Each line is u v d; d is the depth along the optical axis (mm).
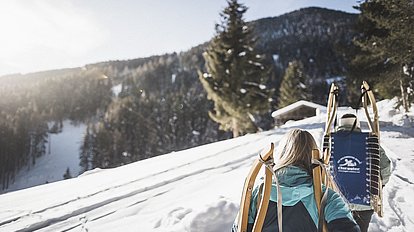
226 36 24141
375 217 3992
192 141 105250
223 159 9133
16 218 5090
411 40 12680
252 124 24031
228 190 5582
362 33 20234
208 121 111688
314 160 1538
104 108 192250
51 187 7465
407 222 3830
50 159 141500
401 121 14695
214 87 23594
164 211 4875
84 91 196875
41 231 4531
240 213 1569
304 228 1389
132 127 111625
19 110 164750
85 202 5766
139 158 99625
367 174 2691
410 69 15500
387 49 14023
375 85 18750
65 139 164000
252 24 25203
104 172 9219
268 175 1515
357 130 2982
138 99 133000
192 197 5480
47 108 189000
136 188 6496
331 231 1357
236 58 23531
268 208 1476
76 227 4598
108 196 6055
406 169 6273
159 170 8383
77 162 139625
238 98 22719
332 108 3104
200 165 8508
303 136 1659
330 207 1439
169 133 108688
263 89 23750
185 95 131750
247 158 8953
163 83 193500
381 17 14773
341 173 2771
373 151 2736
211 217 3945
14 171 124562
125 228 4344
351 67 19875
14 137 126562
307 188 1490
